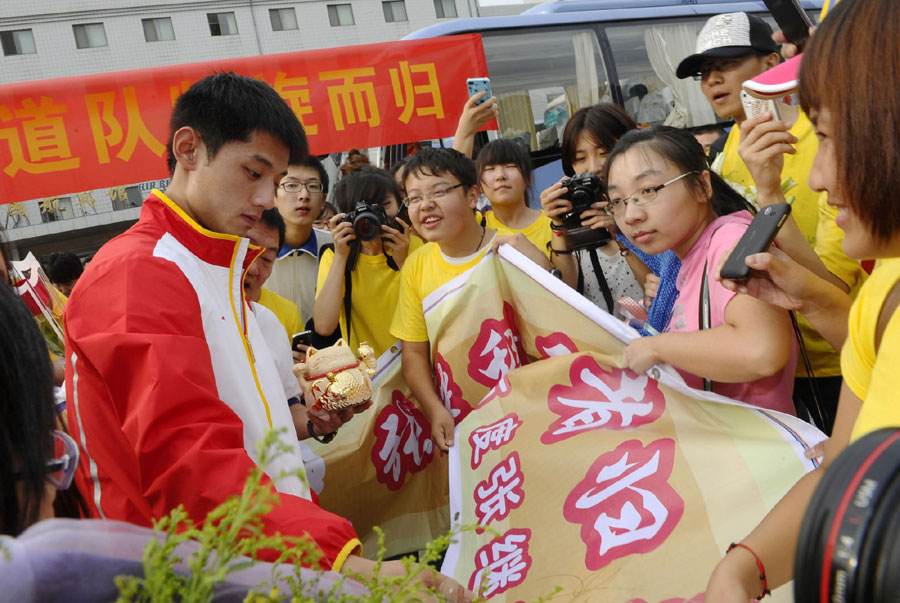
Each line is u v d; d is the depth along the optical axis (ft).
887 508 1.83
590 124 10.43
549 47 22.47
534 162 21.90
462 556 7.14
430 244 9.53
